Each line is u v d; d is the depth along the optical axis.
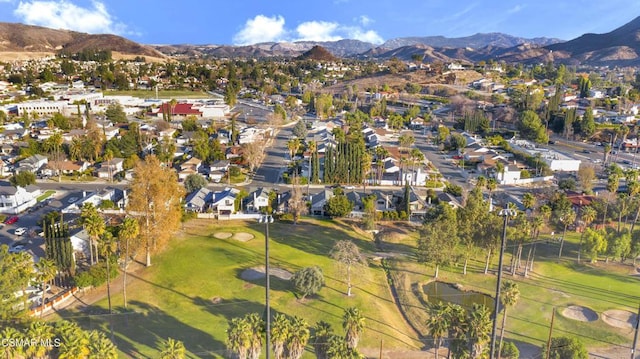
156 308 61.84
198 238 87.25
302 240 88.88
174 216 76.12
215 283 69.00
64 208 102.25
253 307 62.66
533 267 80.00
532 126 198.38
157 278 70.44
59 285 66.31
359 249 86.81
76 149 137.75
